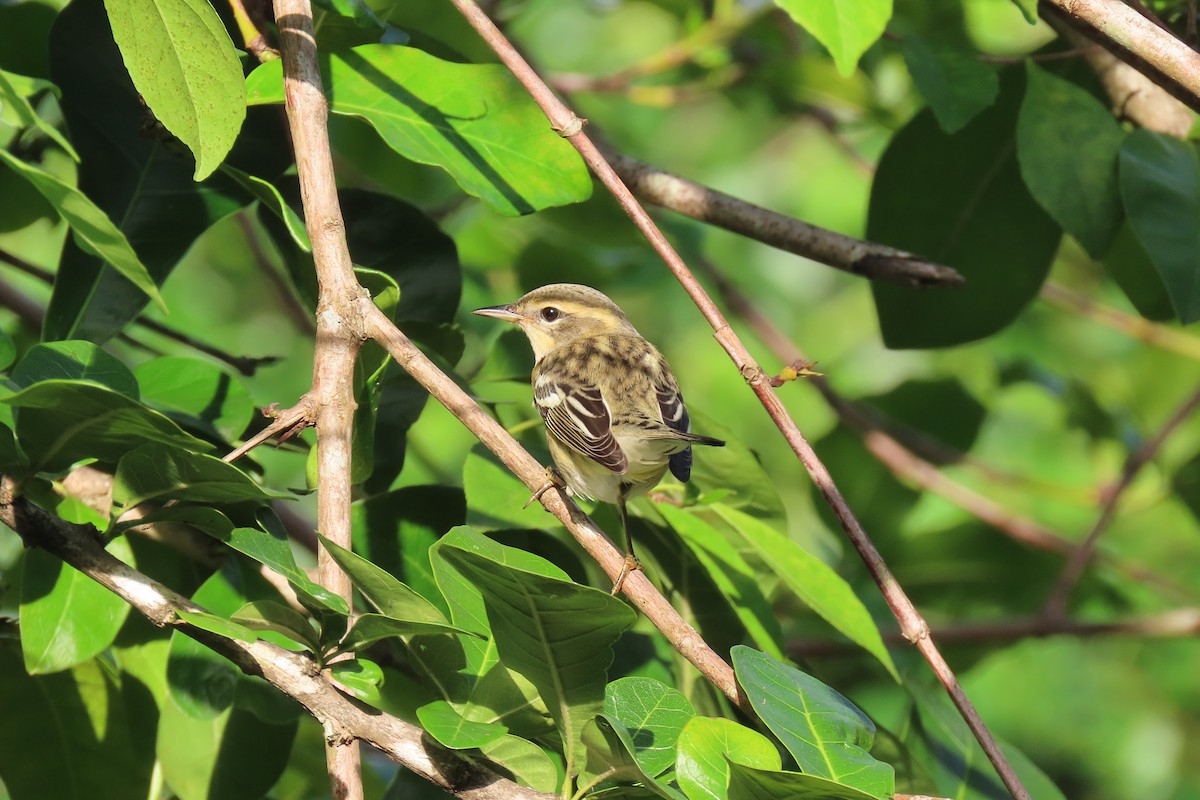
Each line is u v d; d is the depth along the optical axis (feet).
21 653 29.09
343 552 20.38
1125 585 55.47
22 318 39.63
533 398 34.65
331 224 24.07
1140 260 40.06
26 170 19.57
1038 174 32.24
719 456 31.99
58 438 21.99
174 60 21.76
